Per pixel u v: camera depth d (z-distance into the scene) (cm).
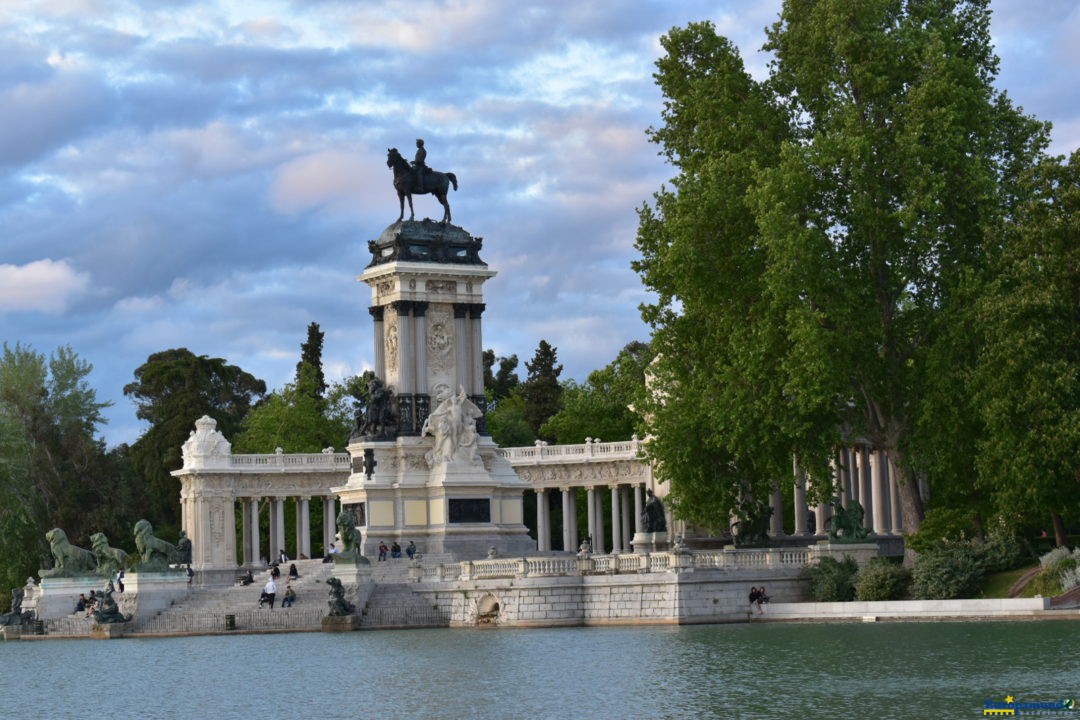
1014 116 13388
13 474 19588
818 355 12381
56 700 9219
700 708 7806
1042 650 9256
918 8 13688
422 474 16075
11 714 8675
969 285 12281
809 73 13450
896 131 12850
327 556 15638
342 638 12569
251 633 13750
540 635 11881
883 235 12750
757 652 9888
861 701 7812
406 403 16100
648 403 14212
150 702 8944
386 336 16412
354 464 16275
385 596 13825
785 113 13762
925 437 12650
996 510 12975
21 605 15862
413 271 16100
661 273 13850
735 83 13850
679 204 13500
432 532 15912
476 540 15888
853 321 12662
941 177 12469
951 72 12838
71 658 11975
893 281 12988
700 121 13950
